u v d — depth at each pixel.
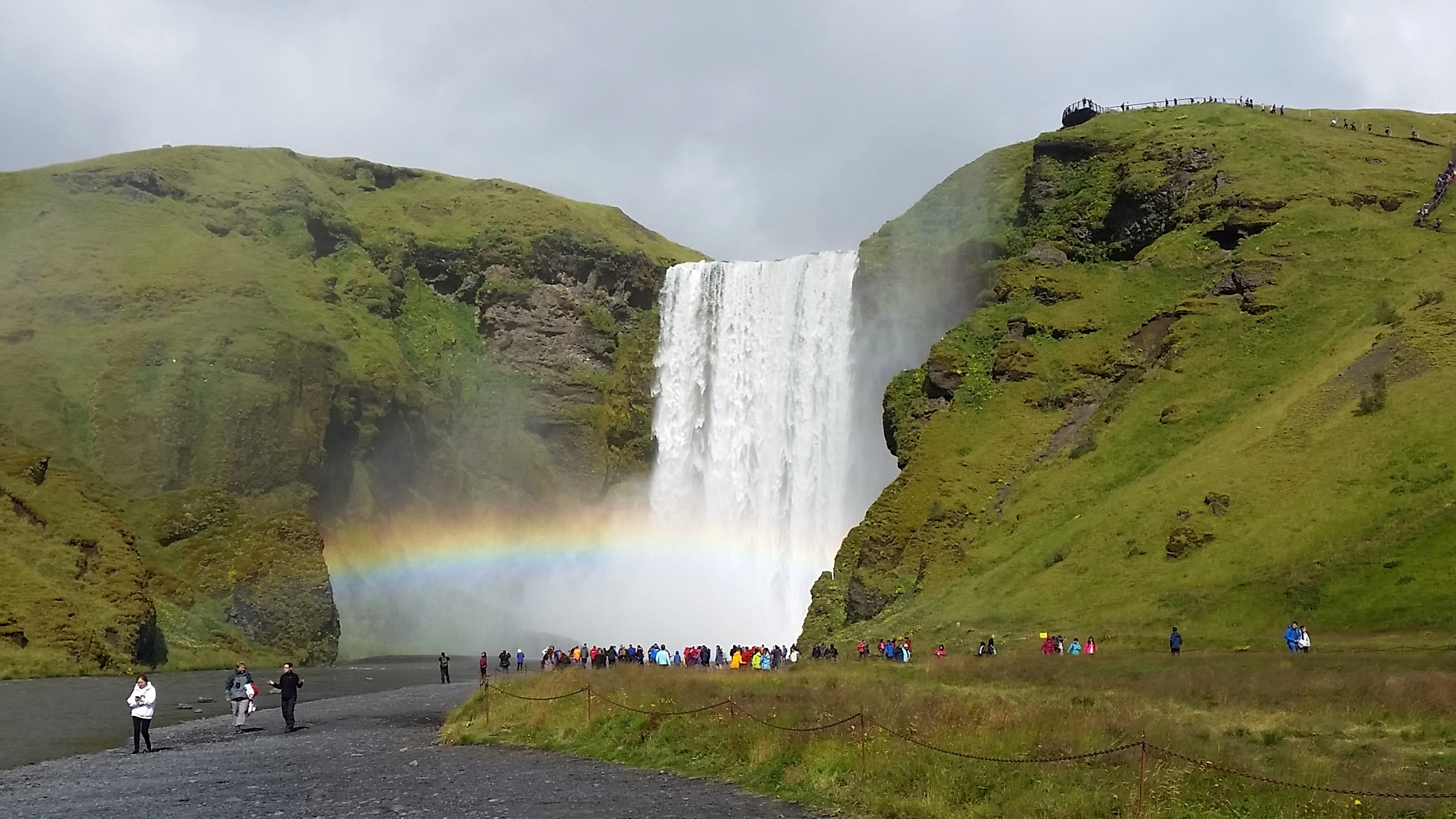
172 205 148.88
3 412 108.50
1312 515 61.53
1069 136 122.69
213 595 102.50
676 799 27.14
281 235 155.62
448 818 25.64
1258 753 26.34
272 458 119.12
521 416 155.25
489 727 40.72
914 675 49.47
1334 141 115.56
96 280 127.75
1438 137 130.00
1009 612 67.50
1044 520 79.31
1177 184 110.50
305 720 51.66
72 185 142.75
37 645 81.56
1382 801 21.61
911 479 90.00
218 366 121.88
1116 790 22.81
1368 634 49.28
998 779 24.45
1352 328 81.88
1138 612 60.28
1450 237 92.69
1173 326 93.69
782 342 137.62
